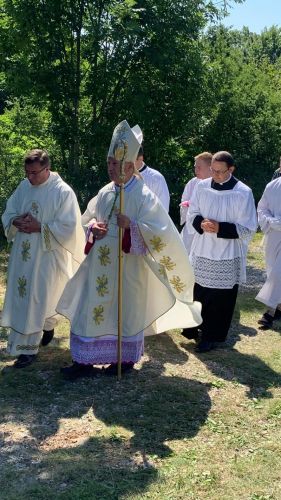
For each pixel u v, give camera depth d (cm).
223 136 1705
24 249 501
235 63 1783
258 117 1725
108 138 1227
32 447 385
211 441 401
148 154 1378
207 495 337
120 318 472
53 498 329
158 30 1158
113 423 419
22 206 508
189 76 1271
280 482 353
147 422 422
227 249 556
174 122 1336
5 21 1145
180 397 464
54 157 1311
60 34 1138
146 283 480
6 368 507
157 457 376
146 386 481
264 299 649
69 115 1211
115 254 471
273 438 409
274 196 655
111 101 1233
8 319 511
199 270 563
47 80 1161
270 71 2264
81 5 1108
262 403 464
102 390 470
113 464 366
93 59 1155
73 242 505
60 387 473
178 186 1460
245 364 543
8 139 1320
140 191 468
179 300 485
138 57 1192
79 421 421
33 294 499
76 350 482
